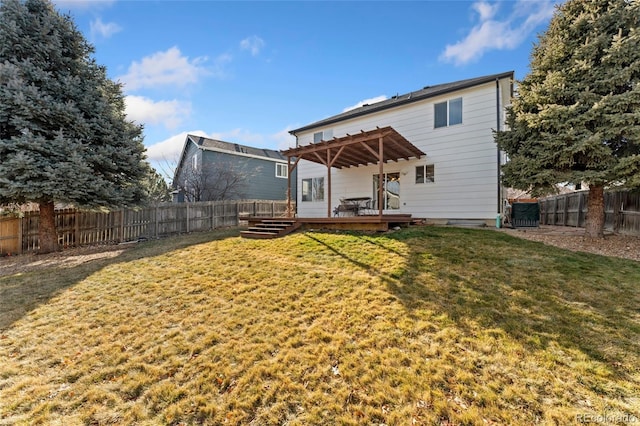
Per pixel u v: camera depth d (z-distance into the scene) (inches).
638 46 235.0
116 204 370.3
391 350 116.3
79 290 204.7
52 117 327.0
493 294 159.8
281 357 117.3
